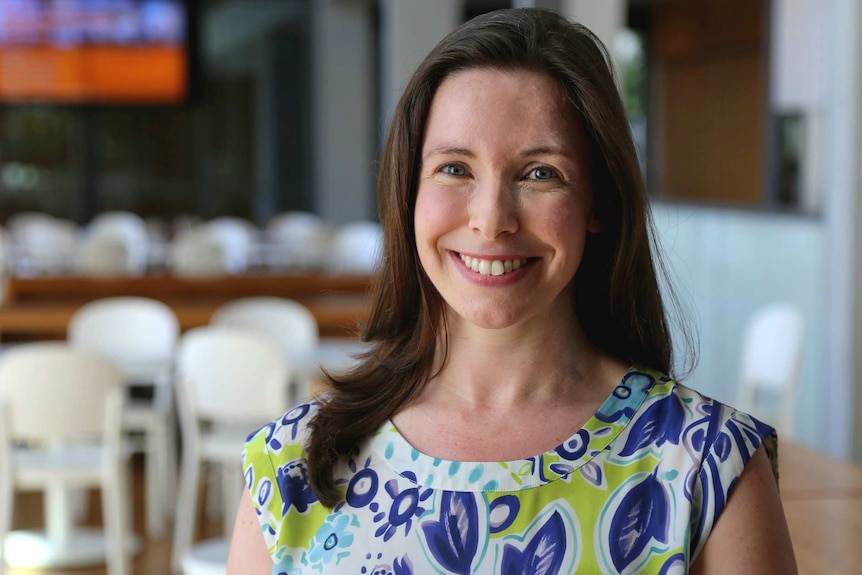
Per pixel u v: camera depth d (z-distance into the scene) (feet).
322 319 19.72
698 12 25.68
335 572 3.23
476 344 3.36
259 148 38.55
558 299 3.37
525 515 3.16
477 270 3.19
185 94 33.81
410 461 3.30
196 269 28.63
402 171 3.36
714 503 3.10
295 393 16.53
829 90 15.12
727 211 18.33
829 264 15.03
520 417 3.31
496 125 3.13
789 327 13.78
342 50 35.91
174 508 17.16
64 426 13.23
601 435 3.24
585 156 3.21
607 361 3.46
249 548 3.44
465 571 3.14
